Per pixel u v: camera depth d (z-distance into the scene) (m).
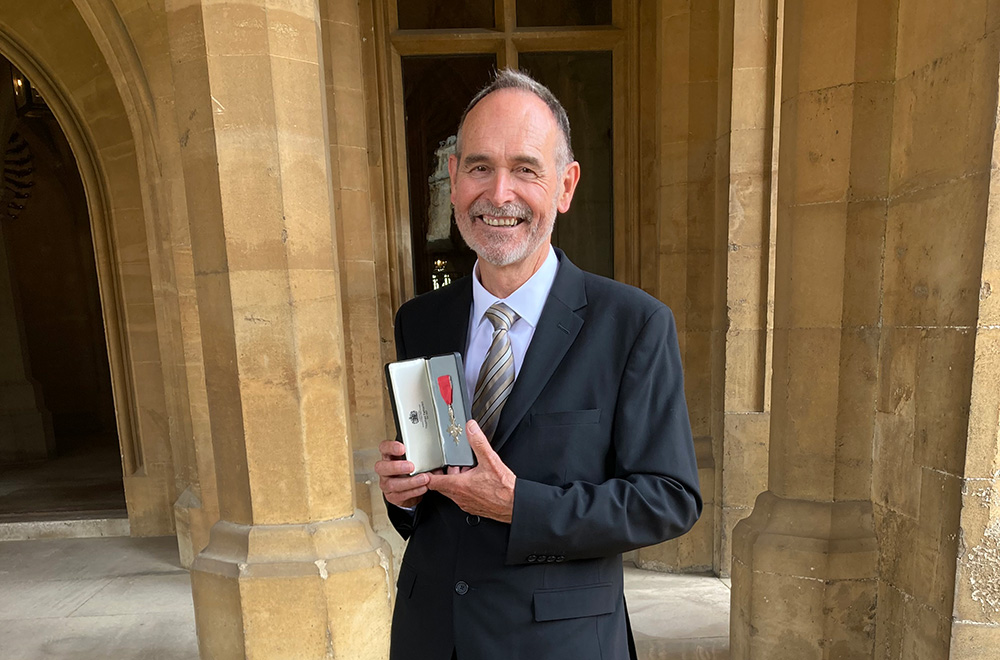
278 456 2.27
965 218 1.73
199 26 2.10
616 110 3.91
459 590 1.05
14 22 4.08
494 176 1.03
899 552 2.08
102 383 9.17
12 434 7.18
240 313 2.19
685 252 3.62
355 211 3.55
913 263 1.99
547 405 1.05
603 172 4.05
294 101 2.19
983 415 1.71
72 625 3.22
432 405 1.02
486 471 0.96
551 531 0.94
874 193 2.13
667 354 1.07
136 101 3.67
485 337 1.17
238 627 2.22
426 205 4.05
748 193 3.32
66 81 4.26
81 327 9.06
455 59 3.94
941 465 1.84
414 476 0.98
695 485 1.03
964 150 1.74
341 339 2.39
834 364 2.23
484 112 1.04
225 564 2.25
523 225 1.05
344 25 3.42
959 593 1.78
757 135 3.28
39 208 8.79
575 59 3.94
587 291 1.14
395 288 3.89
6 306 7.28
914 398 1.99
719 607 3.20
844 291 2.19
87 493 5.52
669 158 3.58
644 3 3.69
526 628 1.02
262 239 2.17
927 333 1.92
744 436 3.46
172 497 4.65
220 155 2.13
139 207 4.39
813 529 2.26
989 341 1.68
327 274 2.31
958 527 1.77
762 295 3.38
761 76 3.23
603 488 0.98
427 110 3.97
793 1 2.23
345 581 2.25
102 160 4.38
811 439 2.29
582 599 1.03
